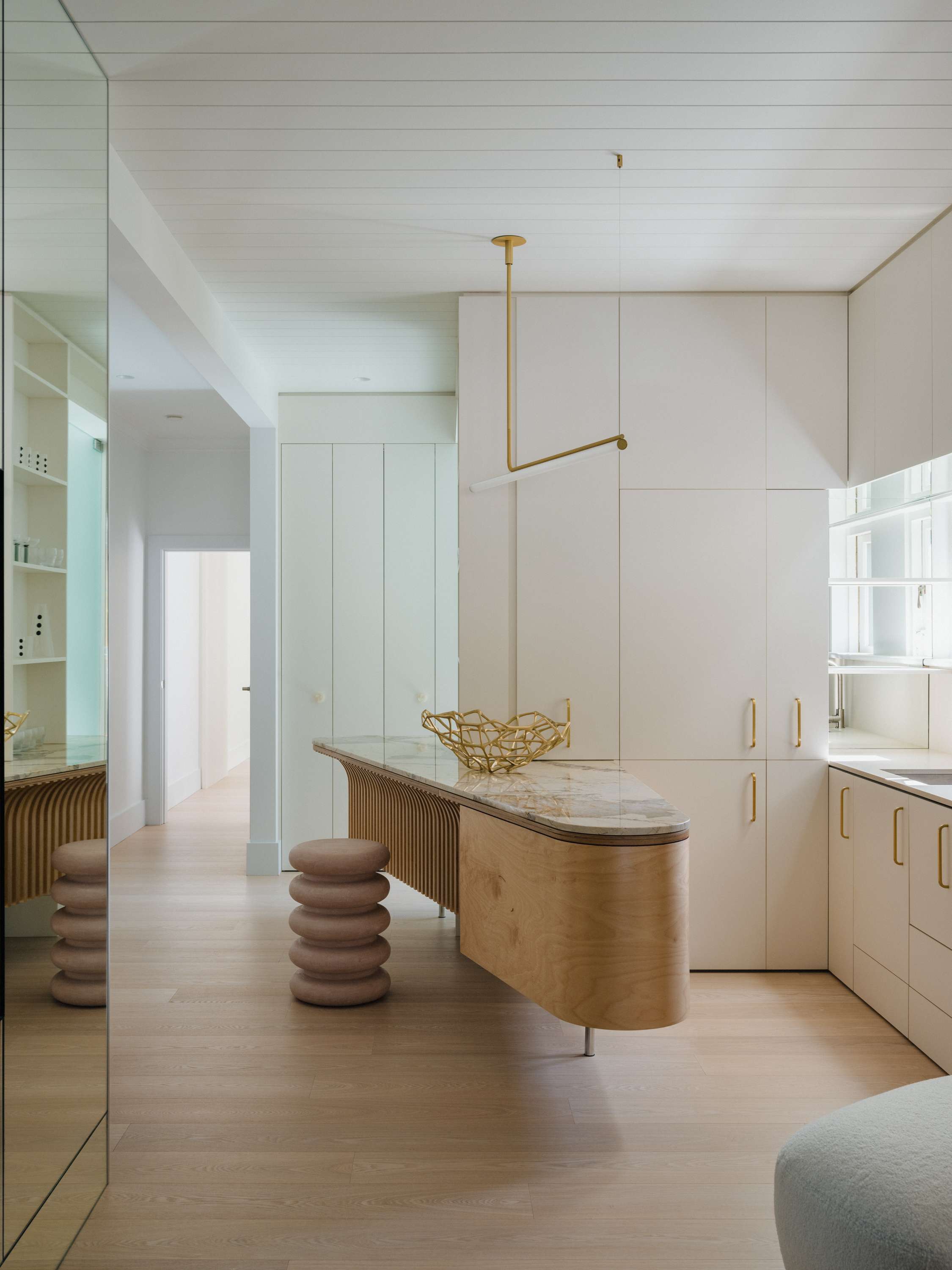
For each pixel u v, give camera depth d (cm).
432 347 512
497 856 304
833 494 455
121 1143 273
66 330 229
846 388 427
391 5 229
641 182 323
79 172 239
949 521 395
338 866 380
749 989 400
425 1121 286
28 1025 204
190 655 927
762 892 423
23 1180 201
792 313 427
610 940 261
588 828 263
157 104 271
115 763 698
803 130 289
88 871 239
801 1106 297
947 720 420
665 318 425
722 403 425
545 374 423
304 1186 252
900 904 349
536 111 278
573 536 422
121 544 708
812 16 235
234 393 517
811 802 423
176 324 398
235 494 764
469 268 399
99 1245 228
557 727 376
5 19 193
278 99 269
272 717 605
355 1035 350
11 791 196
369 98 270
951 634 400
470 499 423
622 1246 228
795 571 425
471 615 421
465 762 371
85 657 238
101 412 252
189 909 518
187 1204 244
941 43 246
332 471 618
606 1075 318
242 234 363
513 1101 299
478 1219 238
